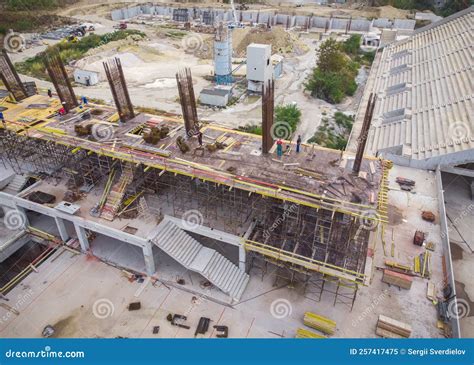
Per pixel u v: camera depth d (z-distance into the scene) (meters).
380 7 126.25
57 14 123.12
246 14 117.19
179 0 142.00
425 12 121.50
